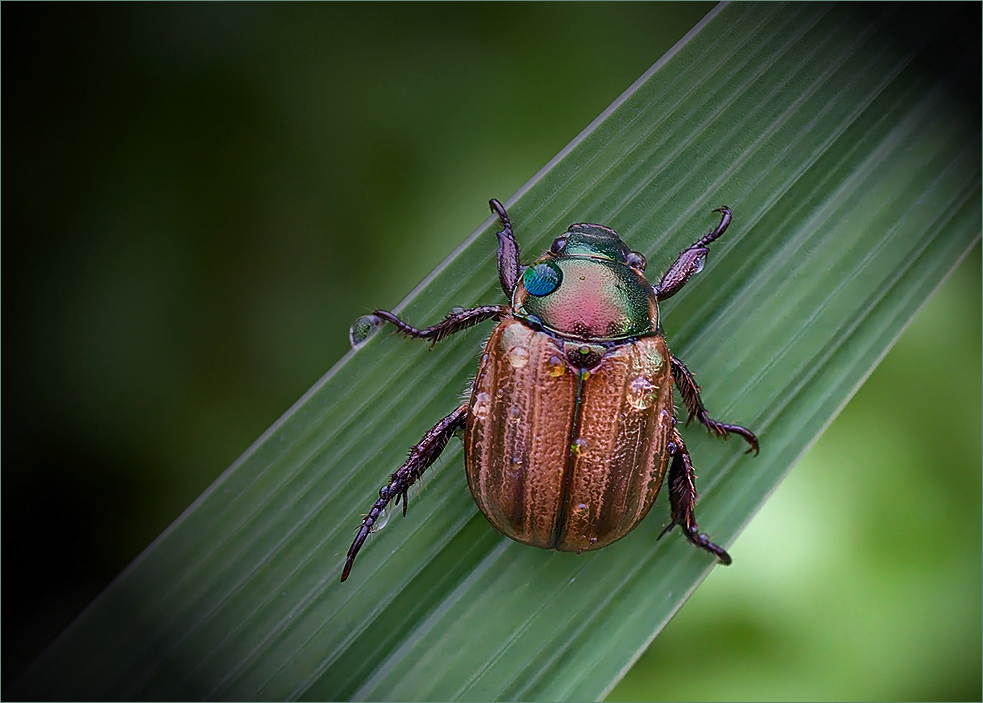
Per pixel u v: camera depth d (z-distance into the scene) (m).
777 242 0.15
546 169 0.15
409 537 0.15
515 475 0.15
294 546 0.15
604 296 0.15
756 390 0.15
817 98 0.15
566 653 0.15
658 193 0.15
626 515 0.15
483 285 0.15
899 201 0.15
